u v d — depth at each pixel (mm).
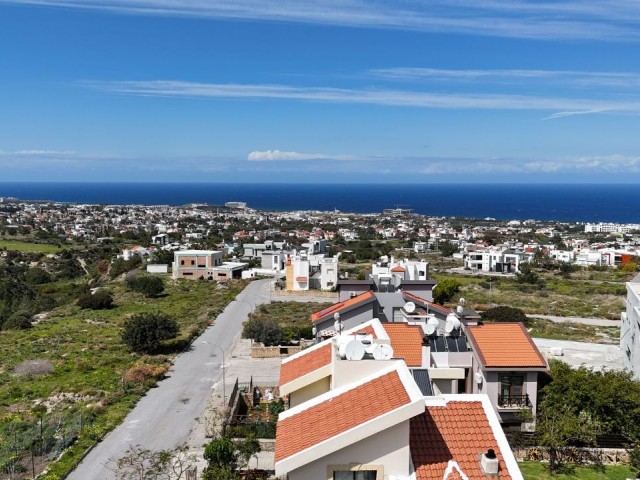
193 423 38000
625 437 29641
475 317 36719
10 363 55219
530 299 100312
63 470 30531
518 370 30422
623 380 31859
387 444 15141
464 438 16625
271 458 30688
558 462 28250
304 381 21062
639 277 67688
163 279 118625
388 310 42500
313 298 96688
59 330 71500
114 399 42562
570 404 30281
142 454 28562
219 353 58250
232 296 96500
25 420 38344
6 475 29812
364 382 17609
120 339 64562
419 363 30547
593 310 89750
